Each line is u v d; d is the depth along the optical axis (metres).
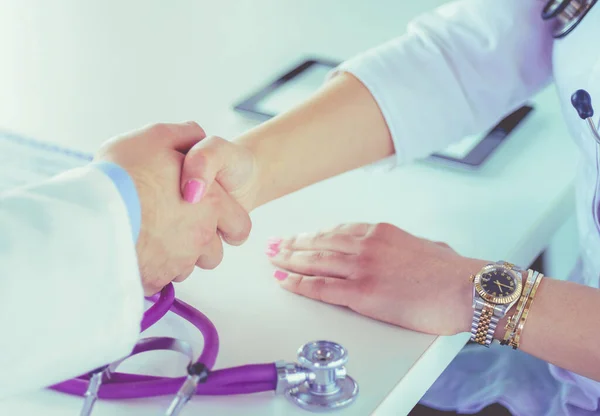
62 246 0.64
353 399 0.69
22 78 1.21
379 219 0.94
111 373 0.69
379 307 0.78
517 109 1.15
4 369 0.62
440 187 1.00
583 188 0.96
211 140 0.83
